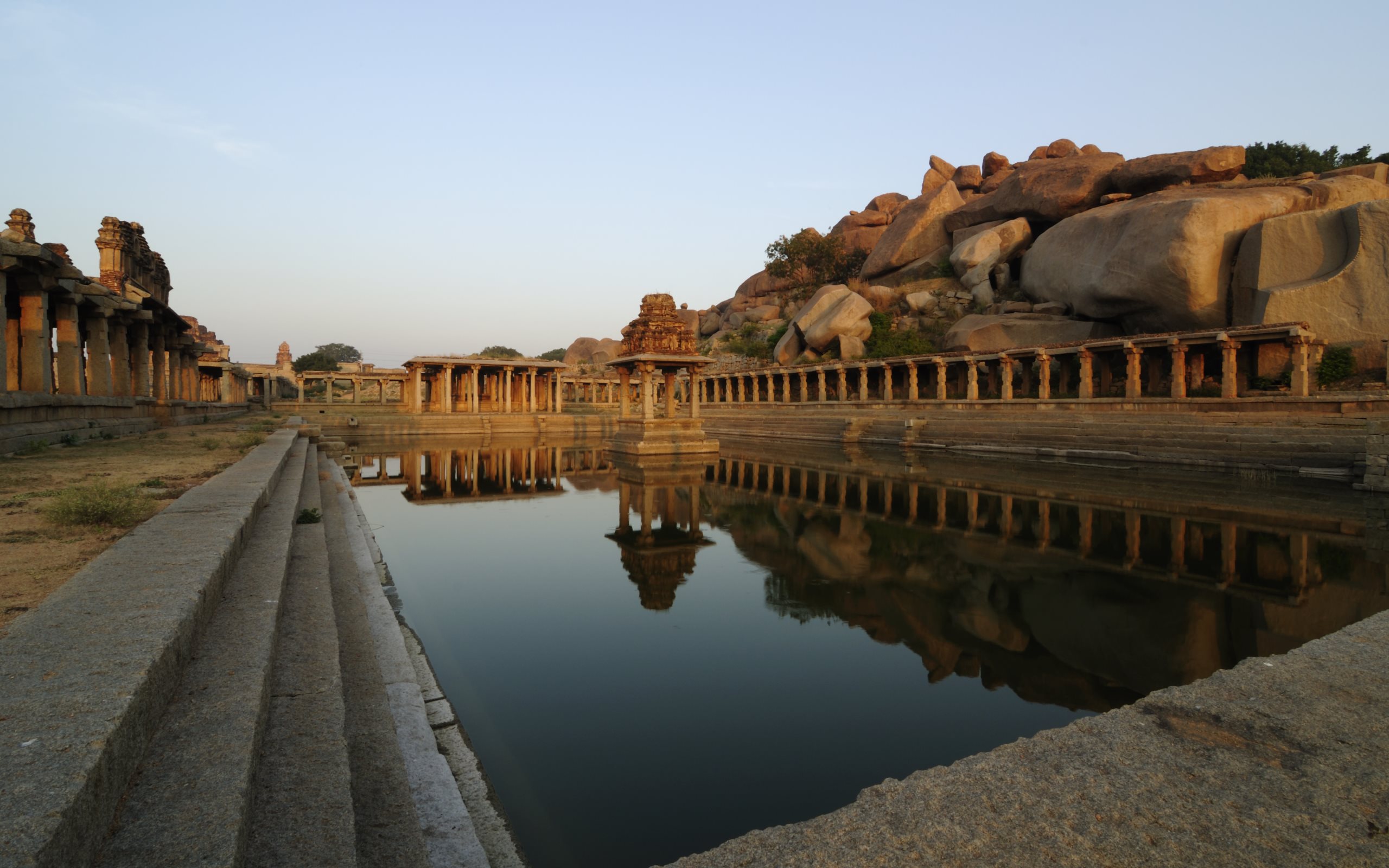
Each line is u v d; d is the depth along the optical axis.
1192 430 22.66
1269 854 2.10
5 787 1.61
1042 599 8.78
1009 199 49.94
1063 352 29.53
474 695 5.97
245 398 51.28
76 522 5.43
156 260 37.91
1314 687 3.34
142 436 16.75
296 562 6.18
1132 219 35.06
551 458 29.16
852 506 16.06
